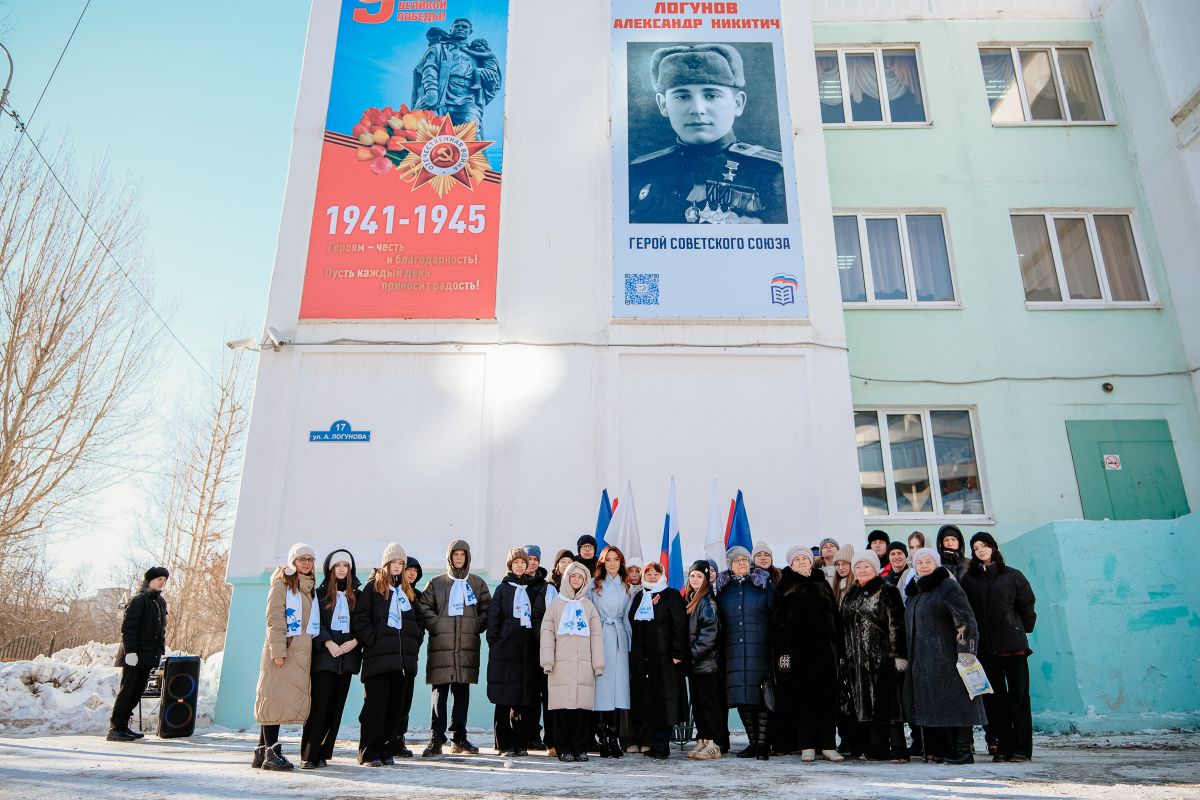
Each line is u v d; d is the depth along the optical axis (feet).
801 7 44.65
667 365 38.63
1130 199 44.62
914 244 44.29
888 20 48.06
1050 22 48.01
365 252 39.75
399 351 38.42
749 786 17.95
